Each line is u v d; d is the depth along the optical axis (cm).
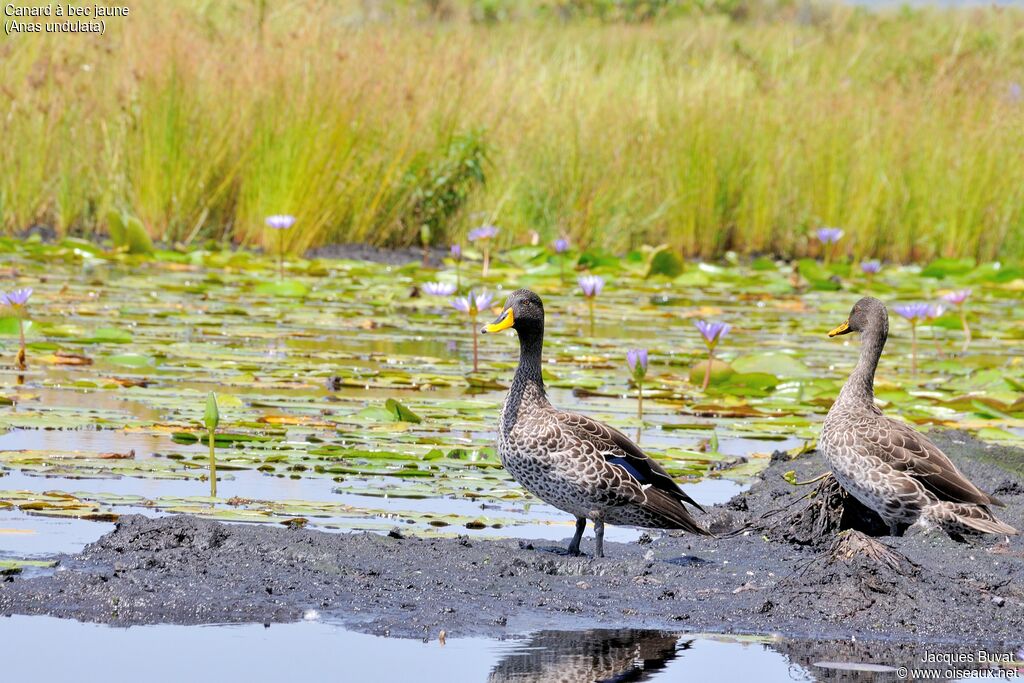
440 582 718
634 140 2361
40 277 1725
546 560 766
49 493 826
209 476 891
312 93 2123
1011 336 1692
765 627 683
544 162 2311
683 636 663
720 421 1141
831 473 887
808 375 1315
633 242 2345
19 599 662
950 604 713
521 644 643
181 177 2111
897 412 1188
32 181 2111
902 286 2086
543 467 785
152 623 647
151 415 1048
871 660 641
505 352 1446
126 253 1942
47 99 2095
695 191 2336
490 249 2242
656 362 1420
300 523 798
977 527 812
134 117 2105
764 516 876
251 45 2180
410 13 2644
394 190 2186
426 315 1677
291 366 1269
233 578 702
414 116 2183
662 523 789
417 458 952
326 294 1733
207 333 1416
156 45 2145
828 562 748
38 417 1014
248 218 2127
